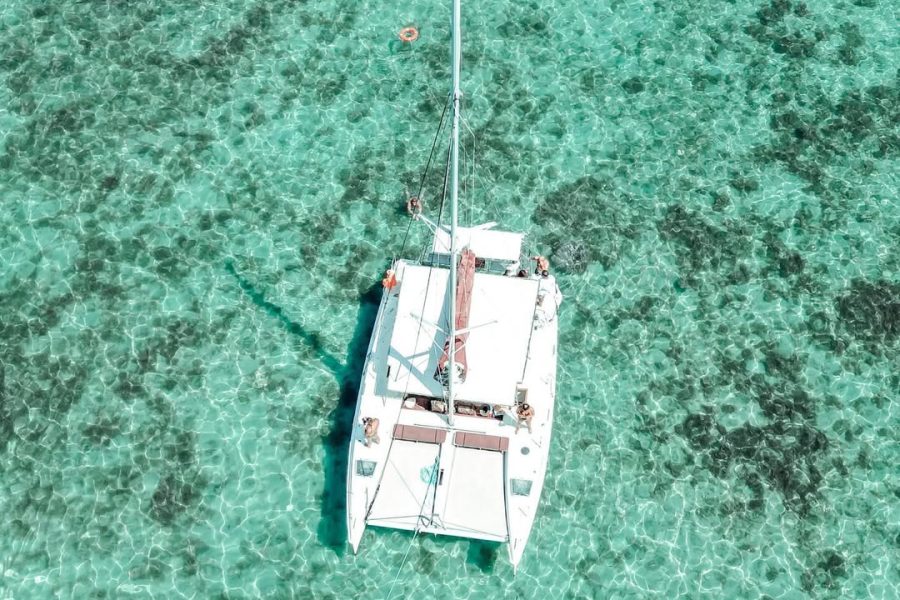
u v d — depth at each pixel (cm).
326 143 2761
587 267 2542
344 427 2280
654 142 2791
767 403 2331
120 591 2038
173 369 2353
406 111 2838
